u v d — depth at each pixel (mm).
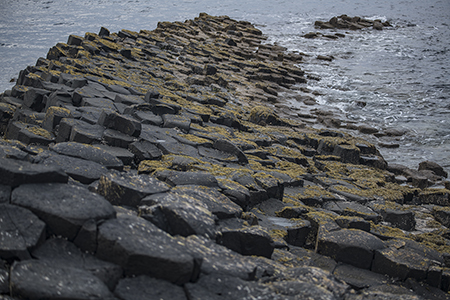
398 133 16562
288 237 5699
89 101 9102
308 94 21891
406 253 5121
